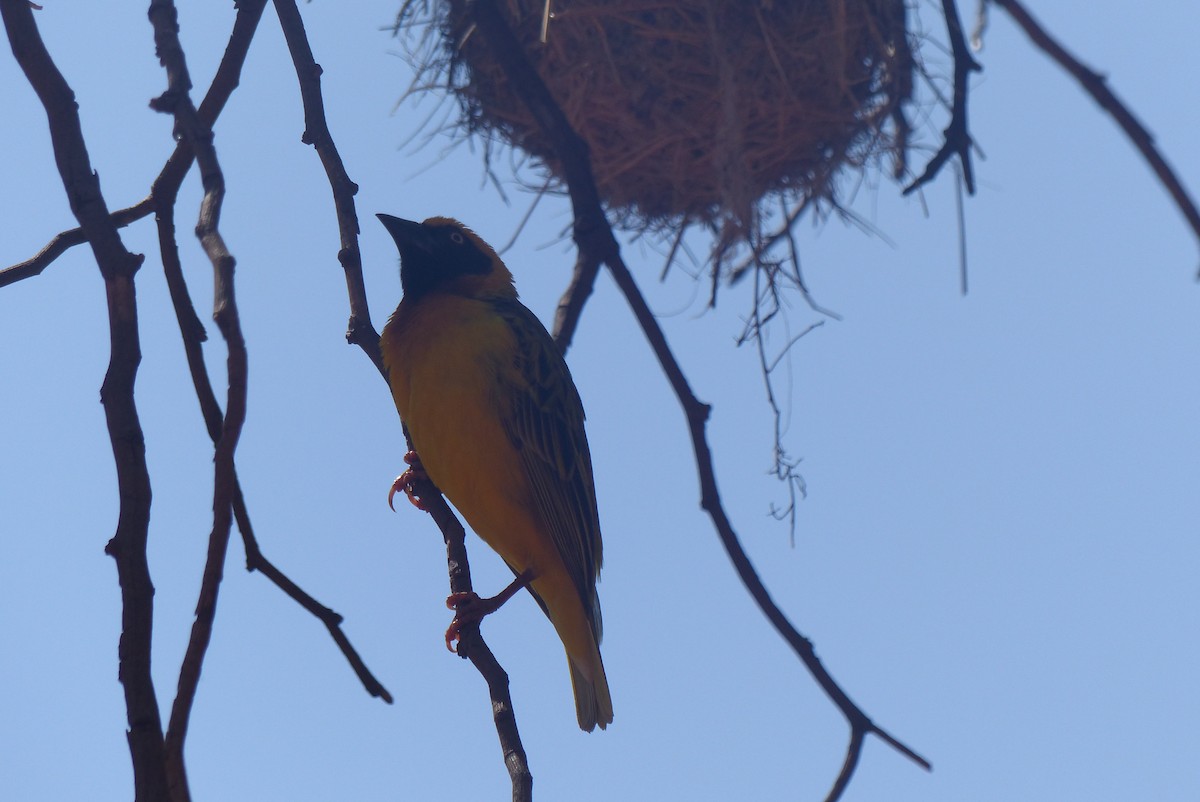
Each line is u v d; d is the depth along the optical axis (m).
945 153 5.93
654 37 10.26
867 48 10.47
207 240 3.49
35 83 4.21
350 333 6.66
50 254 5.25
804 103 10.38
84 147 4.19
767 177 10.75
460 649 6.77
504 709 5.11
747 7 10.13
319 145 6.27
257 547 4.44
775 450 6.62
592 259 6.05
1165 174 3.37
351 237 6.34
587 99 10.54
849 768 4.55
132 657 3.45
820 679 4.61
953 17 5.78
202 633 3.40
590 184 6.16
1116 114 3.40
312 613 4.38
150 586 3.54
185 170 5.00
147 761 3.29
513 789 4.70
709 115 10.40
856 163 10.78
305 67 6.27
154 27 4.18
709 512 4.83
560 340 7.01
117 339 3.82
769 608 4.68
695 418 4.90
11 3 4.29
